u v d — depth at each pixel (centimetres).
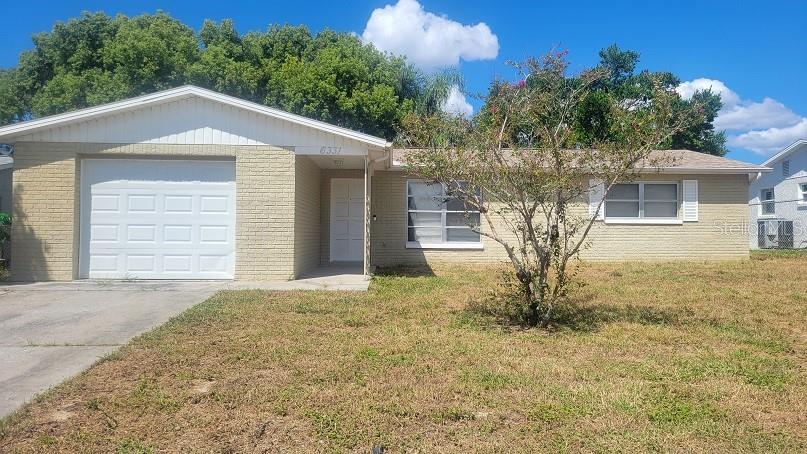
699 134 3341
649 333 728
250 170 1152
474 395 498
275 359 596
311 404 474
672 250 1638
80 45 2780
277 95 2823
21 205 1118
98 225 1143
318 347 646
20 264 1115
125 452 391
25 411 454
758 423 443
